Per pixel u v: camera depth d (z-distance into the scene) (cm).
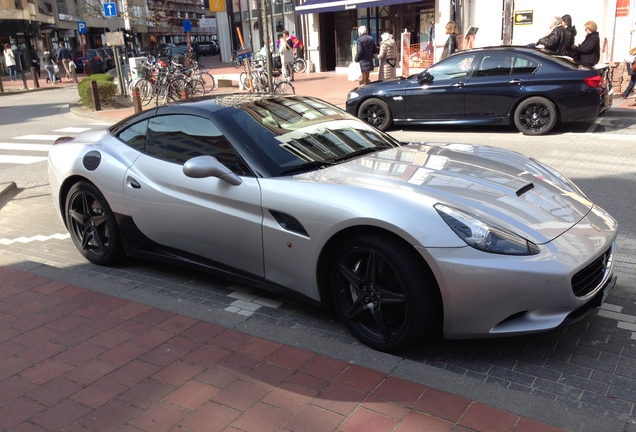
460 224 298
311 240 334
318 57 2594
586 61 1223
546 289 287
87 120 1529
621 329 346
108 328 356
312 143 397
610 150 859
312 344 337
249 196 360
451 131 1097
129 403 279
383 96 1120
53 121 1534
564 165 776
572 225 320
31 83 3011
